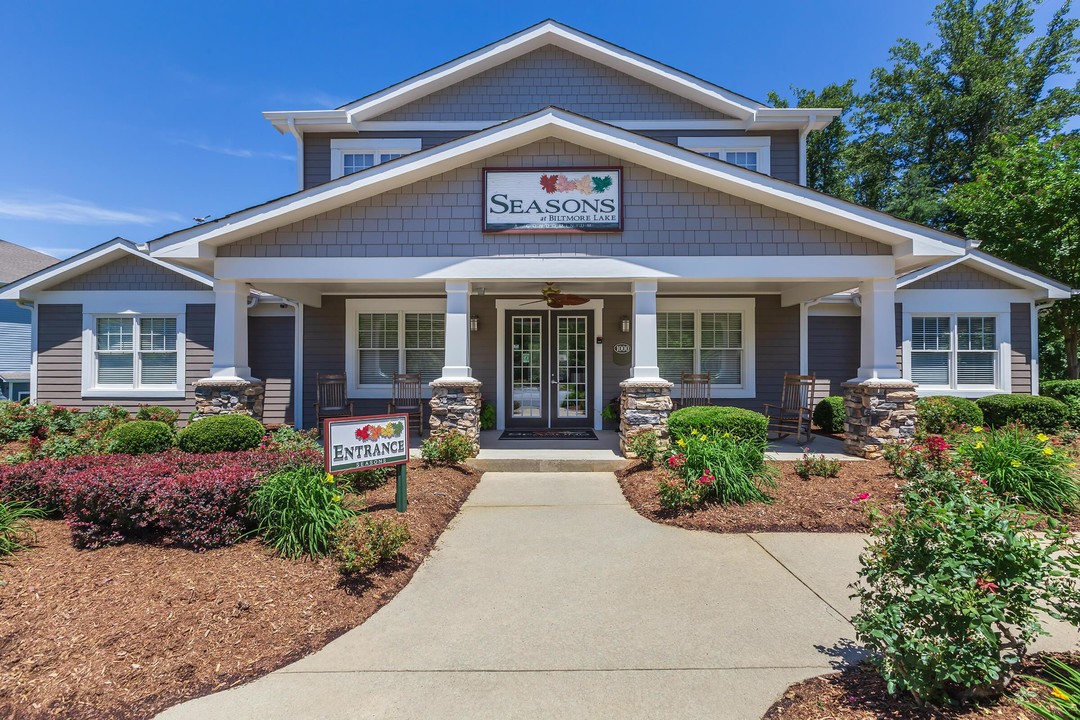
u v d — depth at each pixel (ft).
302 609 11.05
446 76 33.35
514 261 24.53
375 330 34.81
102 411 31.68
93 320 34.27
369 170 23.45
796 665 9.30
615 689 8.72
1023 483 17.25
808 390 30.86
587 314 35.01
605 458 24.73
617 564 13.93
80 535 13.11
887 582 8.66
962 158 74.79
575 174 24.58
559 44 33.50
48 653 9.19
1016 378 34.12
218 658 9.44
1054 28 72.74
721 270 24.35
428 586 12.67
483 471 24.31
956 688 7.65
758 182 23.30
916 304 34.30
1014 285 34.17
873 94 82.38
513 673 9.21
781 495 18.48
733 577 13.08
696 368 35.04
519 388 34.99
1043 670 8.37
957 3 76.33
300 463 16.03
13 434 27.89
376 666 9.45
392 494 18.19
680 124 33.76
